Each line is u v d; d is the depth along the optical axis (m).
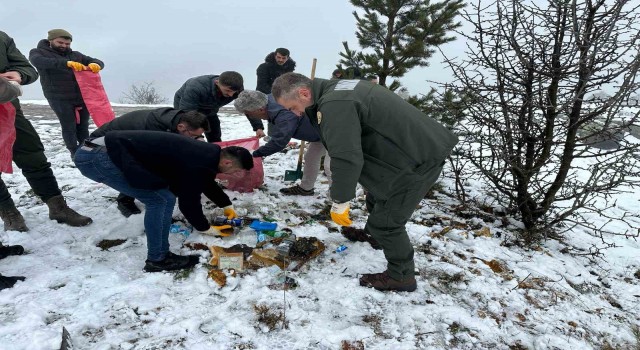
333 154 2.13
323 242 3.36
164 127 3.16
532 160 3.59
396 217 2.43
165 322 2.33
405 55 5.03
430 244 3.41
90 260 2.94
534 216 3.82
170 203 2.76
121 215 3.62
